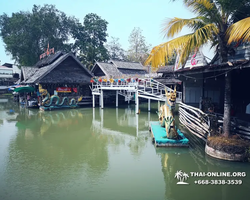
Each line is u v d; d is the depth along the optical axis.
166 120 9.91
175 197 5.82
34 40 36.66
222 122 9.38
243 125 9.33
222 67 8.31
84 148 9.91
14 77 46.75
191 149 9.55
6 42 34.50
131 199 5.70
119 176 7.03
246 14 8.03
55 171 7.39
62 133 12.73
